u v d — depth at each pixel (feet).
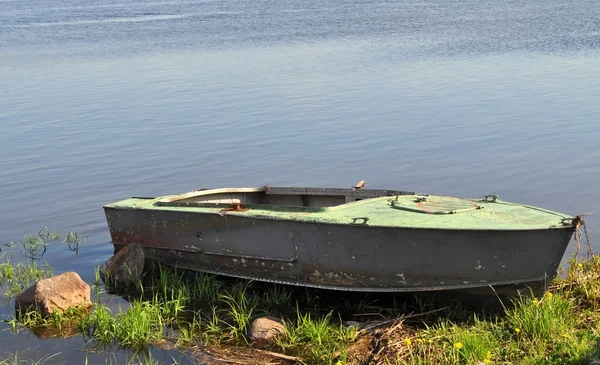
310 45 125.59
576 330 25.70
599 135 61.21
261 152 59.88
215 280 32.73
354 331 27.25
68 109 77.61
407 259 27.96
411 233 27.48
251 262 31.53
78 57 118.83
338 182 52.03
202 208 33.04
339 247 29.07
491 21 154.92
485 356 24.27
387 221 28.25
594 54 105.40
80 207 48.19
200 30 153.99
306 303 30.89
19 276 35.91
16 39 148.15
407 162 55.88
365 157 57.57
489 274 27.20
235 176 54.08
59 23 177.37
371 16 172.76
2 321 30.71
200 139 64.23
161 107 77.30
